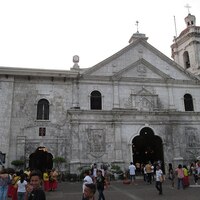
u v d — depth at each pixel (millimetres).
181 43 40625
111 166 27719
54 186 19672
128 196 16484
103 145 28328
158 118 30438
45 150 27516
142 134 30469
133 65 32344
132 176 24109
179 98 32875
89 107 29922
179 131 30844
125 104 30922
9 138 26938
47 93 29391
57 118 28797
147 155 33125
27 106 28500
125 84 31641
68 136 28391
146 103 31438
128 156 28562
